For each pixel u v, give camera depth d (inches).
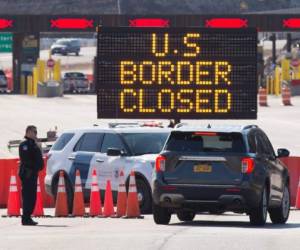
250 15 6924.2
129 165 2522.1
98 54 3149.6
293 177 2918.3
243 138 2079.2
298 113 6407.5
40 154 2180.1
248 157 2062.0
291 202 2925.7
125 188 2497.5
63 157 2647.6
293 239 1781.5
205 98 3157.0
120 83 3147.1
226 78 3159.5
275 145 4431.6
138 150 2559.1
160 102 3154.5
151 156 2527.1
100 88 3147.1
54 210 2699.3
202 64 3159.5
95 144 2610.7
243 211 2095.2
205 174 2070.6
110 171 2551.7
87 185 2591.0
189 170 2079.2
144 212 2493.8
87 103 7436.0
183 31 3157.0
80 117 5915.4
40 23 7194.9
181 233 1905.8
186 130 2096.5
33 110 6565.0
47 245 1704.0
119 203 2386.8
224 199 2062.0
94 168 2581.2
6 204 2797.7
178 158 2080.5
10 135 4852.4
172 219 2352.4
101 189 2564.0
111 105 3149.6
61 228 2075.5
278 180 2230.6
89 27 7081.7
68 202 2628.0
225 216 2484.0
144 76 3154.5
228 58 3154.5
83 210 2420.0
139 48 3154.5
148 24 6505.9
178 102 3157.0
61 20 7194.9
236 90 3157.0
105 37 3149.6
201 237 1811.0
